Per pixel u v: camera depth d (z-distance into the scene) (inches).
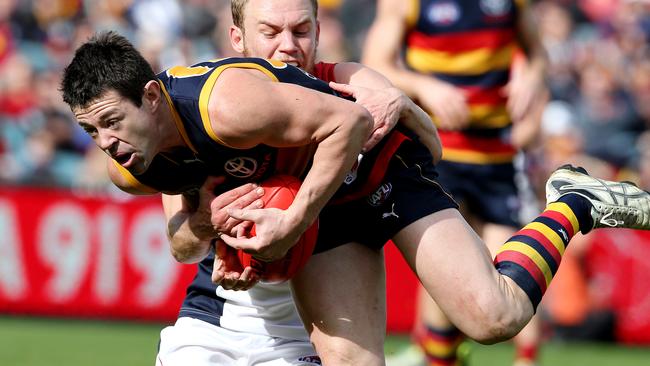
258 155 534.9
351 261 584.1
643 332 1245.1
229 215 530.6
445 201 593.6
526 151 1042.7
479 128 966.4
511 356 1146.7
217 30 1790.1
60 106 1523.1
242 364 614.9
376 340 577.0
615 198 619.5
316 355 623.2
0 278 1255.5
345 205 585.6
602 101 1646.2
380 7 975.0
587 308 1250.6
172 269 1247.5
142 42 1708.9
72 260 1250.0
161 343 627.8
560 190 622.5
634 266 1248.2
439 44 970.7
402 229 582.2
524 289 572.7
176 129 518.3
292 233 525.3
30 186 1348.4
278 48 585.9
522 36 976.9
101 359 1034.1
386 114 570.6
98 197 1246.3
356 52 1813.5
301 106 509.4
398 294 1252.5
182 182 555.2
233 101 503.5
